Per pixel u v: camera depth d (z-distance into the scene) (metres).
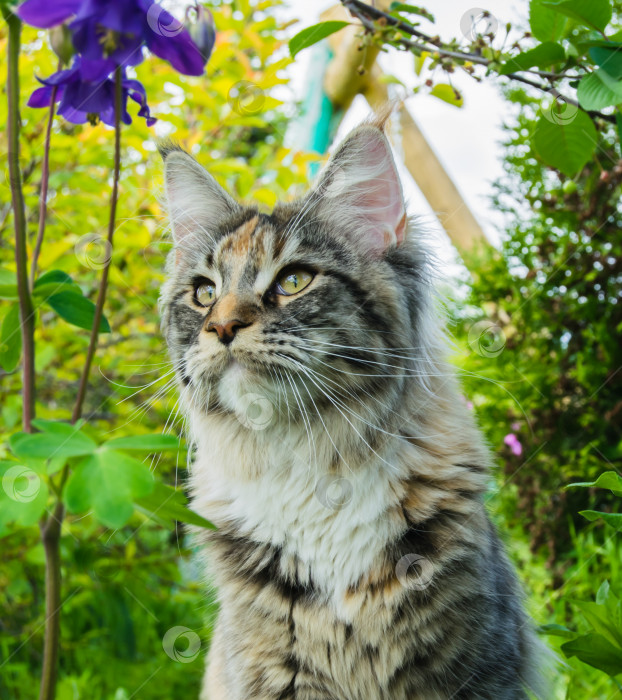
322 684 0.37
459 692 0.36
